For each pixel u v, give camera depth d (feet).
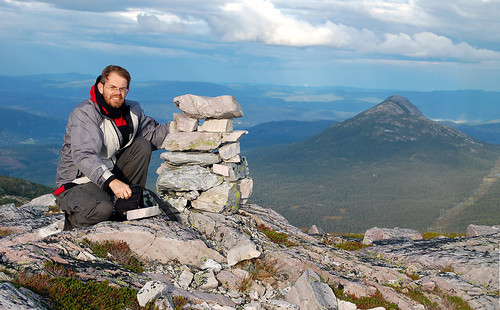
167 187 15.70
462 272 15.51
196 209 15.94
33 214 21.85
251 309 11.89
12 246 11.75
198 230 14.79
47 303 10.41
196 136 15.71
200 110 15.60
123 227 13.12
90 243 12.71
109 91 13.21
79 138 13.07
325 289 12.58
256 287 12.85
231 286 12.70
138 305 11.03
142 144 14.38
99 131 13.35
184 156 15.78
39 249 11.86
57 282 10.93
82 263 11.94
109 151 13.74
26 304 9.99
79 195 13.35
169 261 13.05
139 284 11.75
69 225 13.70
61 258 11.80
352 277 14.37
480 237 17.92
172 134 15.72
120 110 13.69
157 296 11.21
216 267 13.05
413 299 13.89
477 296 14.19
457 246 17.46
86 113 13.23
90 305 10.71
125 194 12.98
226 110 15.52
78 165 12.97
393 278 14.64
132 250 12.93
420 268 16.08
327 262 14.88
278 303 12.23
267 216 17.56
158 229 13.38
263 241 15.01
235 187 16.30
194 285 12.37
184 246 13.15
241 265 13.51
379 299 13.32
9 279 10.75
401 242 19.36
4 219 20.76
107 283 11.34
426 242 18.61
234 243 14.24
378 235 24.72
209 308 11.57
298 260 13.78
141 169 14.49
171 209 15.48
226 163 16.33
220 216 15.39
